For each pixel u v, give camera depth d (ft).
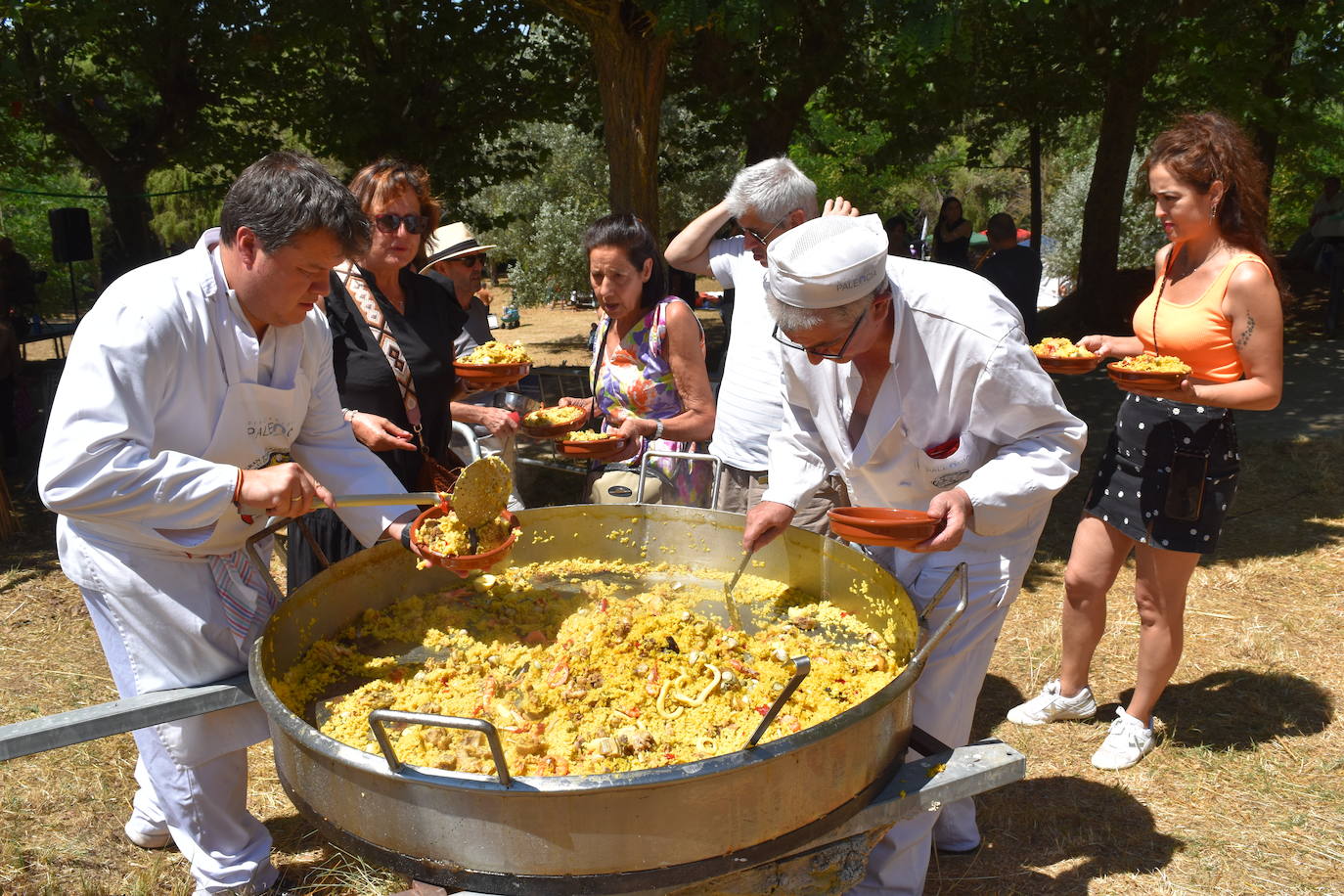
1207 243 11.08
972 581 8.51
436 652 7.89
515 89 41.14
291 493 6.93
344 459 8.69
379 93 39.52
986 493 7.77
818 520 11.21
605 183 84.17
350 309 10.19
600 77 26.45
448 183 41.09
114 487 6.73
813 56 36.63
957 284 7.95
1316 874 9.65
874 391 8.34
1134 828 10.46
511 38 39.93
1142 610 11.58
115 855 10.02
